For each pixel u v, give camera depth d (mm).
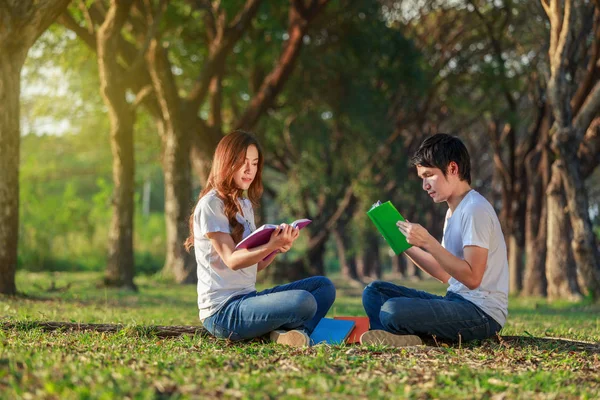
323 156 27500
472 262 5344
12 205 11242
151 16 16734
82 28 16688
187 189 21203
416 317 5496
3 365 4113
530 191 22844
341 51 23375
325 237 27625
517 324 8922
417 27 27266
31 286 16469
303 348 5145
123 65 21156
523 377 4410
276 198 30031
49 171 39125
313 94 24359
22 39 10922
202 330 5961
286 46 20391
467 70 25625
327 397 3658
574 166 14984
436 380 4254
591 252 15016
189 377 3953
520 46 22641
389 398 3727
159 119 21891
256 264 5688
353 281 35094
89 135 29562
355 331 5930
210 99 21859
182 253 21812
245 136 5523
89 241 33094
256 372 4223
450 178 5586
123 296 14305
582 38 16828
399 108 26922
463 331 5555
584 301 14984
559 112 14719
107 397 3350
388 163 26953
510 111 24125
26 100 26766
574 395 4062
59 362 4242
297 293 5375
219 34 19172
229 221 5426
